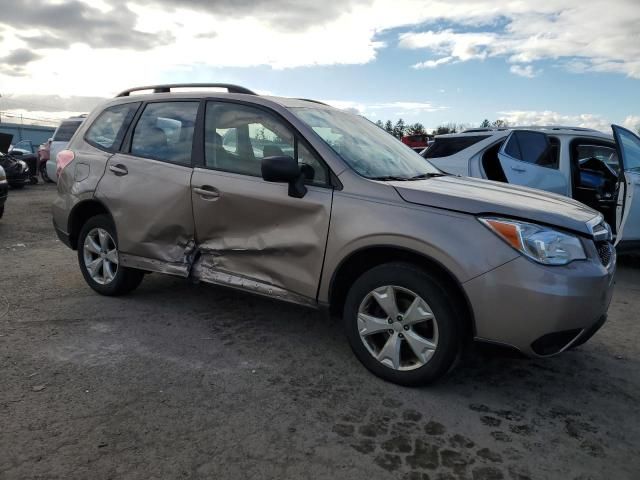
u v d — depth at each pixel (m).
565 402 3.14
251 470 2.38
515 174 6.54
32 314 4.29
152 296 4.81
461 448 2.62
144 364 3.42
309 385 3.21
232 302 4.71
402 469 2.43
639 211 5.95
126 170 4.33
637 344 4.10
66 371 3.29
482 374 3.48
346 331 3.38
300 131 3.58
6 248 6.88
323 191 3.38
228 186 3.73
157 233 4.13
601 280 2.93
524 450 2.63
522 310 2.80
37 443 2.51
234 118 3.92
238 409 2.90
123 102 4.68
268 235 3.58
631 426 2.90
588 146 7.15
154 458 2.44
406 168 3.94
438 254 2.94
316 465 2.43
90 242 4.75
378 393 3.13
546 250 2.83
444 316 2.98
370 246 3.15
